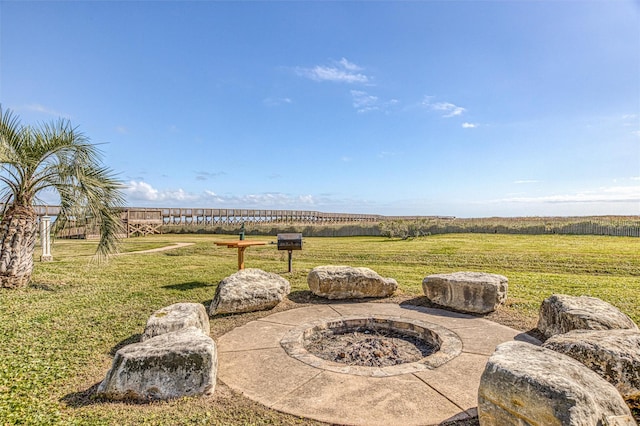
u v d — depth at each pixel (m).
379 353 4.38
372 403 3.02
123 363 3.09
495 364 2.40
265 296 5.95
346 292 6.70
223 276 8.97
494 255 13.26
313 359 3.95
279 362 3.87
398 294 7.06
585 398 2.03
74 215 7.46
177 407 2.93
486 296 5.64
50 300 6.46
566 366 2.38
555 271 10.59
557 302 4.58
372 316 5.55
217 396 3.14
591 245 16.73
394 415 2.85
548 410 2.01
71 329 4.99
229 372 3.64
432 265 11.84
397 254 14.03
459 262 12.13
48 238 11.45
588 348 2.90
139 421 2.74
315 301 6.62
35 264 10.17
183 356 3.13
